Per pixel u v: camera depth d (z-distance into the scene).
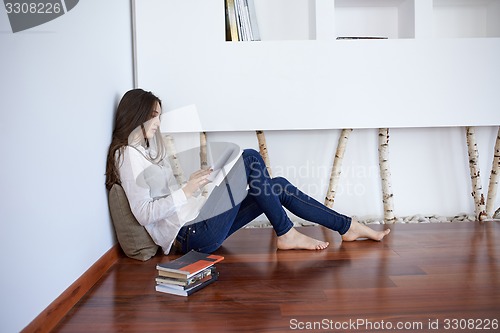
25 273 1.35
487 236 2.59
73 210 1.76
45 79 1.52
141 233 2.25
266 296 1.77
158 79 2.75
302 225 3.02
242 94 2.77
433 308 1.63
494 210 3.15
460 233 2.68
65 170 1.68
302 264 2.15
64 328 1.52
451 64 2.79
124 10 2.60
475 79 2.80
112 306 1.70
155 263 2.23
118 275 2.06
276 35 3.01
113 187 2.19
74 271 1.76
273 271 2.06
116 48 2.41
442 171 3.19
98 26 2.10
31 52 1.42
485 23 3.12
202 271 1.89
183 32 2.72
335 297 1.74
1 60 1.24
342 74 2.77
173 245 2.43
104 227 2.16
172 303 1.72
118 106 2.25
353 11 3.08
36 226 1.43
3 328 1.22
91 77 1.99
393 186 3.19
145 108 2.21
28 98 1.40
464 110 2.82
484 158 3.18
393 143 3.16
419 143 3.17
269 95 2.77
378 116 2.80
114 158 2.16
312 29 2.89
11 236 1.27
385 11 3.08
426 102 2.80
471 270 2.02
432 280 1.90
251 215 2.38
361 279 1.93
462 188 3.20
